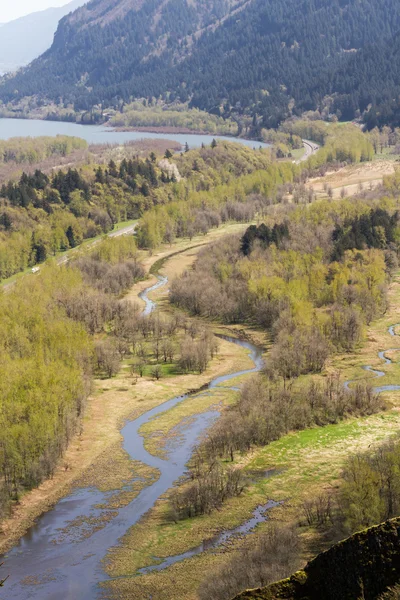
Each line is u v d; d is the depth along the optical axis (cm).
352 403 12688
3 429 11000
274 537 8006
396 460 8588
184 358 15862
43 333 15738
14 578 8200
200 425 12688
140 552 8612
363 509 8025
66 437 11819
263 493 9750
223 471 10588
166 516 9494
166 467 11075
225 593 7050
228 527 8956
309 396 12644
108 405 13812
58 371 12850
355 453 10650
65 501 10175
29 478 10650
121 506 9900
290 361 14725
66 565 8444
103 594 7744
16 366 13062
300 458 10775
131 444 12038
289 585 3722
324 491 9500
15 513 9856
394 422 11950
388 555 3581
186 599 7462
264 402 12312
